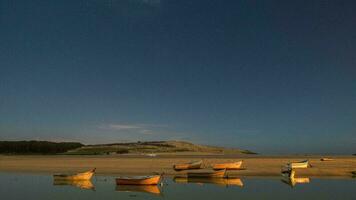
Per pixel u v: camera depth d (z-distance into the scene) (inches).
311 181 1514.5
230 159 3016.7
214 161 2726.4
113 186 1464.1
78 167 2293.3
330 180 1536.7
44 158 3565.5
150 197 1192.2
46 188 1427.2
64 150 5595.5
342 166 2066.9
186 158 3321.9
